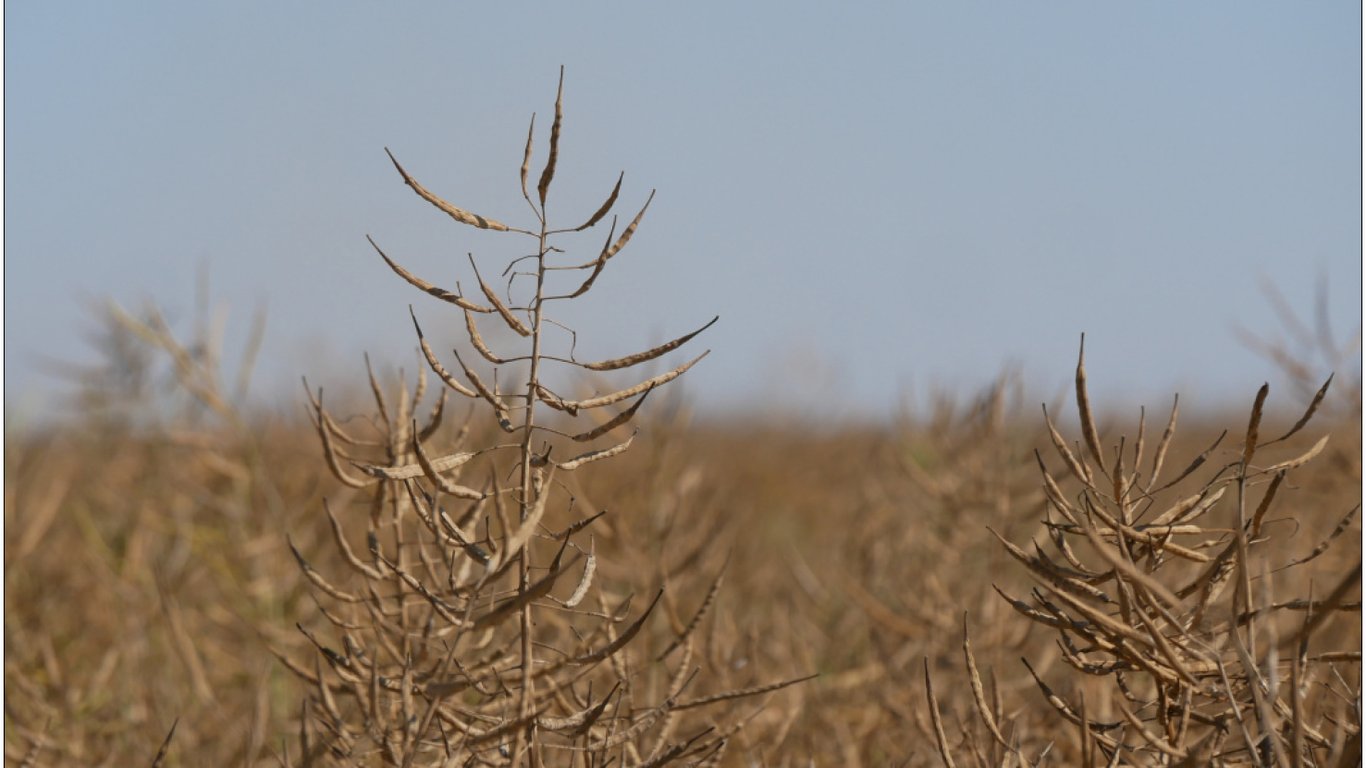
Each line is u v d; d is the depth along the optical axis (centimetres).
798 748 332
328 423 221
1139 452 205
